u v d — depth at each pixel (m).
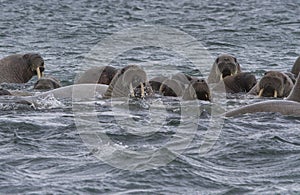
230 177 37.97
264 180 37.56
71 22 173.50
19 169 38.84
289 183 37.06
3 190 35.28
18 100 61.44
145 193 35.09
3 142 44.94
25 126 49.62
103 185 36.12
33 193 34.72
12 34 144.00
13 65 83.62
